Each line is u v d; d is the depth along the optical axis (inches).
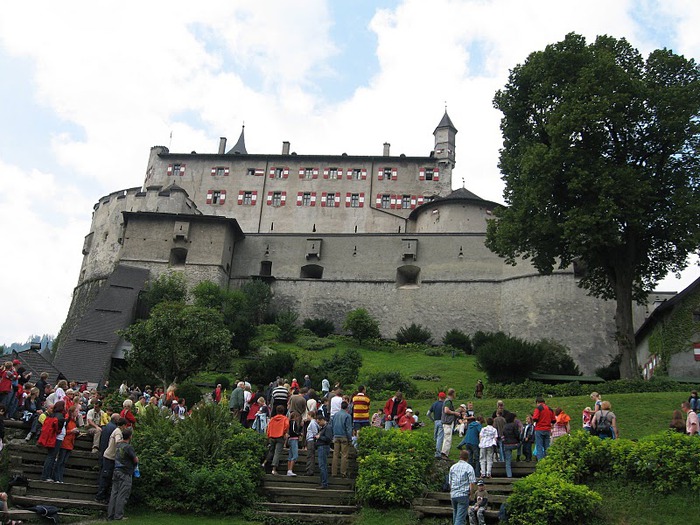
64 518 632.4
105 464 673.6
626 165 1407.5
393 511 668.7
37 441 732.0
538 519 600.7
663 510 621.3
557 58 1499.8
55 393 798.5
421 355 2196.1
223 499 687.7
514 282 2361.0
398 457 713.0
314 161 3373.5
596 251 1469.0
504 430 762.2
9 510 622.5
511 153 1611.7
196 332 1596.9
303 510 688.4
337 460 756.6
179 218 2559.1
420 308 2468.0
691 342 1596.9
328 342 2271.2
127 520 637.3
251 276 2608.3
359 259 2588.6
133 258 2517.2
